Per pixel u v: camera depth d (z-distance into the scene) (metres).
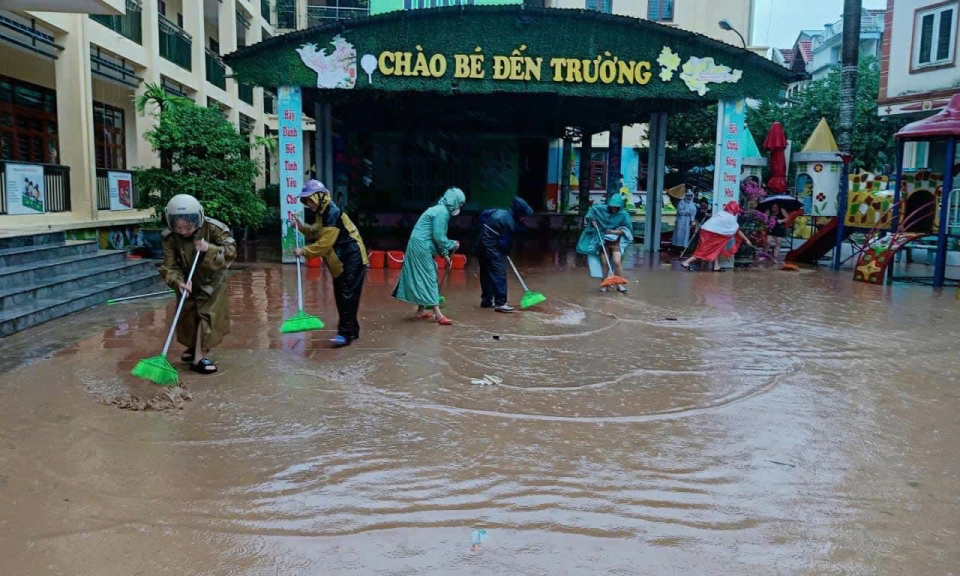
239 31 25.19
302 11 28.94
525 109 17.94
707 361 6.66
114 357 6.32
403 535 3.31
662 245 19.00
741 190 16.70
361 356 6.55
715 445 4.50
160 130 12.56
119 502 3.58
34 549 3.13
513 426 4.77
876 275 12.59
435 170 23.69
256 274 12.30
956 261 15.74
